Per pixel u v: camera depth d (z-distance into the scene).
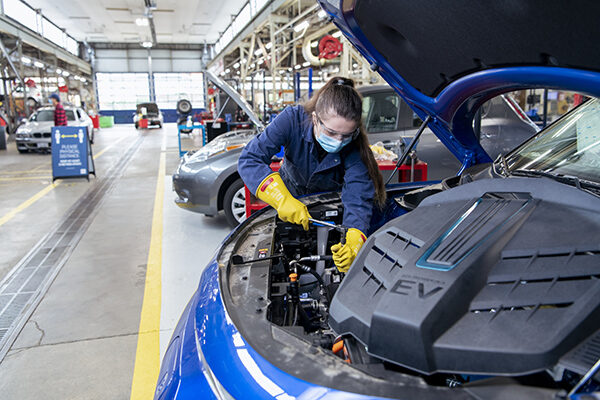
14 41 20.33
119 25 26.84
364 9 1.44
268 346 1.06
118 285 3.16
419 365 0.89
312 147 1.88
